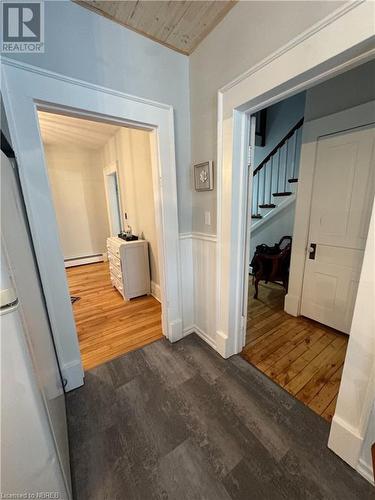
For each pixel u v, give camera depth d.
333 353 1.89
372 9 0.76
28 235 1.21
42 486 0.72
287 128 3.85
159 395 1.51
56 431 0.88
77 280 3.92
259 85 1.18
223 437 1.23
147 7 1.27
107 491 1.01
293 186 3.28
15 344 0.61
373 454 0.73
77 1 1.21
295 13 0.99
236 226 1.62
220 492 0.99
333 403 1.43
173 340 2.09
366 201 1.81
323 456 1.12
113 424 1.32
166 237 1.86
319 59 0.92
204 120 1.64
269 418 1.33
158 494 1.00
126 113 1.47
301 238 2.30
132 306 2.87
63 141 3.98
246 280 1.82
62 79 1.22
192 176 1.88
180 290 2.05
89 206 4.87
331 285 2.15
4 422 0.62
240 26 1.25
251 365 1.77
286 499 0.96
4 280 0.59
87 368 1.78
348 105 1.81
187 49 1.63
